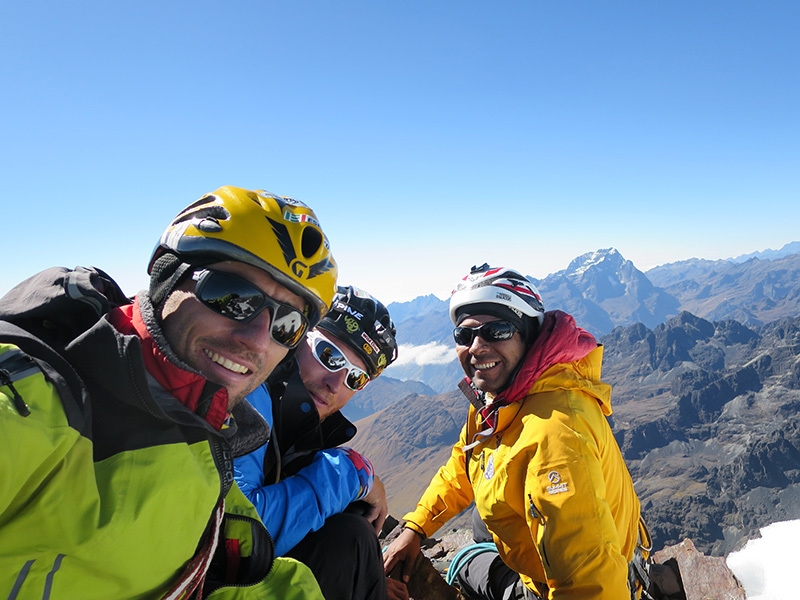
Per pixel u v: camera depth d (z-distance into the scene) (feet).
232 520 2.43
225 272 2.12
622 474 4.03
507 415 4.08
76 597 1.61
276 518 2.99
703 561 6.40
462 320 4.42
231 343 2.14
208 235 2.08
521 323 4.18
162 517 1.77
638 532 4.33
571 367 4.03
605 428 3.95
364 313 3.99
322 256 2.34
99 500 1.61
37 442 1.43
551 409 3.80
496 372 4.31
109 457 1.71
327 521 3.18
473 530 5.27
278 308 2.22
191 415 1.94
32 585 1.50
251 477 3.10
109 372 1.70
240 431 2.54
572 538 3.38
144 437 1.78
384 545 5.73
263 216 2.17
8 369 1.49
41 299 1.87
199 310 2.12
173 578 1.95
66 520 1.53
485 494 4.18
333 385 4.01
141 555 1.73
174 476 1.80
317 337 3.95
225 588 2.35
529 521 3.66
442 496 5.12
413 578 4.89
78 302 1.89
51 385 1.57
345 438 4.12
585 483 3.45
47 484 1.50
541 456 3.61
